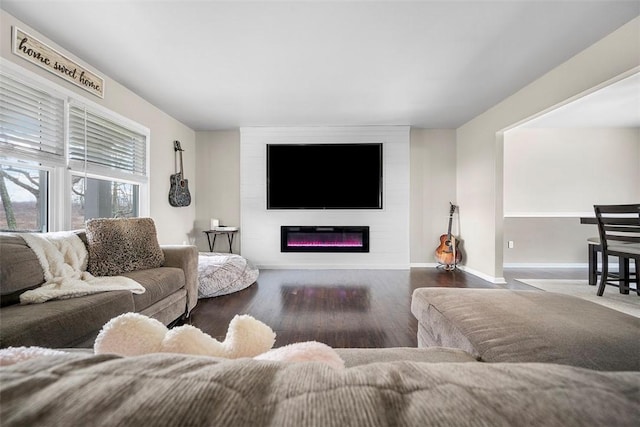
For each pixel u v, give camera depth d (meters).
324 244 4.69
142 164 3.49
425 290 1.50
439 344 1.22
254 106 3.74
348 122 4.44
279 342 2.08
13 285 1.46
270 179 4.65
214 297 3.10
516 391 0.28
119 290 1.69
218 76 2.89
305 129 4.64
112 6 1.91
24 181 2.14
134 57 2.53
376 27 2.14
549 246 4.83
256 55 2.51
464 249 4.57
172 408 0.25
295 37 2.25
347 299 3.04
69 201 2.44
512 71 2.80
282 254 4.66
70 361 0.32
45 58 2.20
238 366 0.33
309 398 0.27
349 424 0.24
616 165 4.81
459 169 4.73
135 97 3.31
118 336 0.47
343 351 0.87
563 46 2.40
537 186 4.86
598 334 0.86
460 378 0.31
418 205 4.84
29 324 1.18
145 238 2.36
